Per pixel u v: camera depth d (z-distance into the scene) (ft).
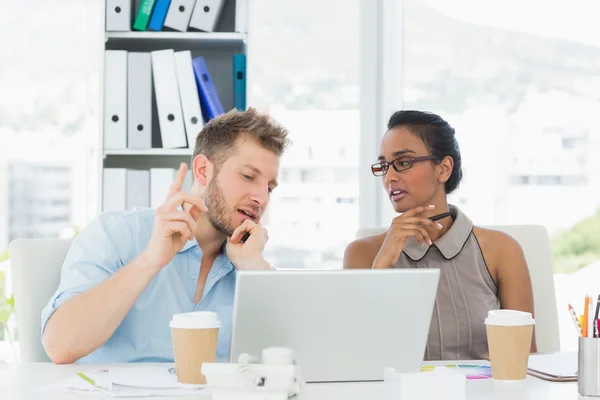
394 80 12.53
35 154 12.57
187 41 11.31
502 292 7.68
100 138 10.84
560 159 12.51
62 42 12.61
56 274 6.75
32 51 12.57
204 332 4.66
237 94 11.21
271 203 12.55
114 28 10.93
